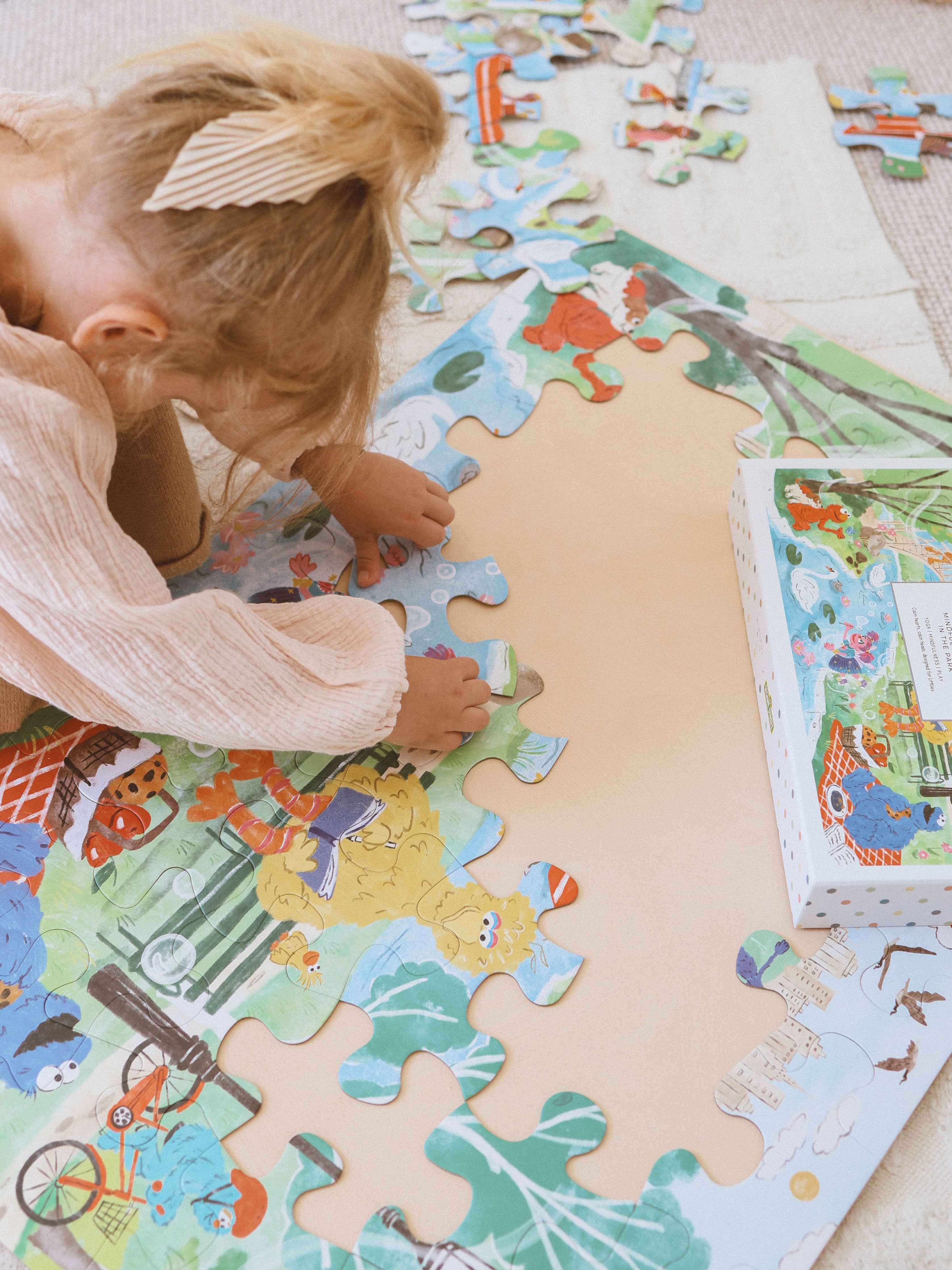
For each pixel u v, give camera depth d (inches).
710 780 37.6
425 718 37.0
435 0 58.6
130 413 30.8
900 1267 31.1
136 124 24.5
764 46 57.7
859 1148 32.0
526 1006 34.2
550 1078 33.1
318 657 33.4
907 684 36.0
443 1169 32.0
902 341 48.5
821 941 35.0
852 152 54.4
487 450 44.7
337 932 35.5
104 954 35.4
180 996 34.7
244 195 24.4
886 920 34.9
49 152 28.2
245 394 28.9
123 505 38.2
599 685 39.4
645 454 44.6
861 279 50.1
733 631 40.5
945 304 49.9
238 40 25.9
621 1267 30.5
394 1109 32.9
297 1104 33.0
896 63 57.1
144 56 26.4
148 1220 31.6
